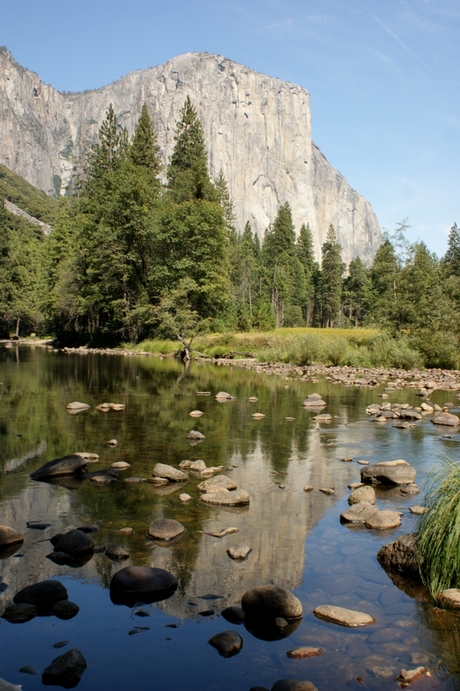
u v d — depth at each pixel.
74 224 61.62
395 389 20.28
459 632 4.07
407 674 3.52
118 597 4.47
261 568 5.04
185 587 4.65
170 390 18.95
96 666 3.57
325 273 95.56
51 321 64.75
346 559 5.30
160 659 3.66
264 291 90.31
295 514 6.55
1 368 27.16
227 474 8.23
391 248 42.66
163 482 7.73
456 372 28.48
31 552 5.30
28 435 10.84
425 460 9.24
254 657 3.71
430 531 4.93
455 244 72.62
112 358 37.06
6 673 3.48
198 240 45.88
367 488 7.15
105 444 10.14
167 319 38.59
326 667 3.62
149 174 58.09
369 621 4.17
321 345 33.00
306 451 9.87
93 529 5.89
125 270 48.06
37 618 4.14
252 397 16.89
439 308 34.69
